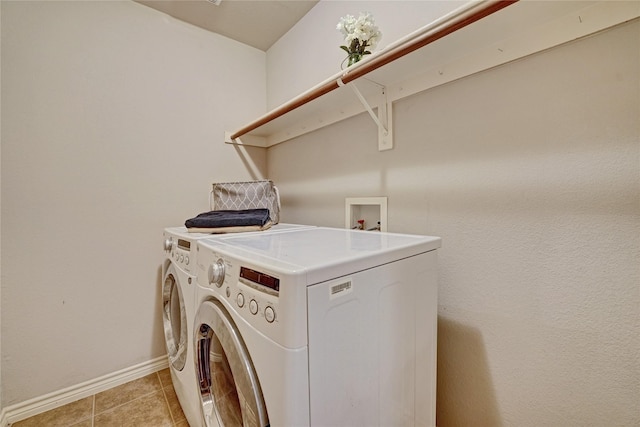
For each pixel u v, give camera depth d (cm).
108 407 144
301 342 56
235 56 214
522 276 91
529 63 89
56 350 148
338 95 138
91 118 156
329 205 170
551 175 85
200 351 98
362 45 118
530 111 89
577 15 78
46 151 144
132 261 170
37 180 142
